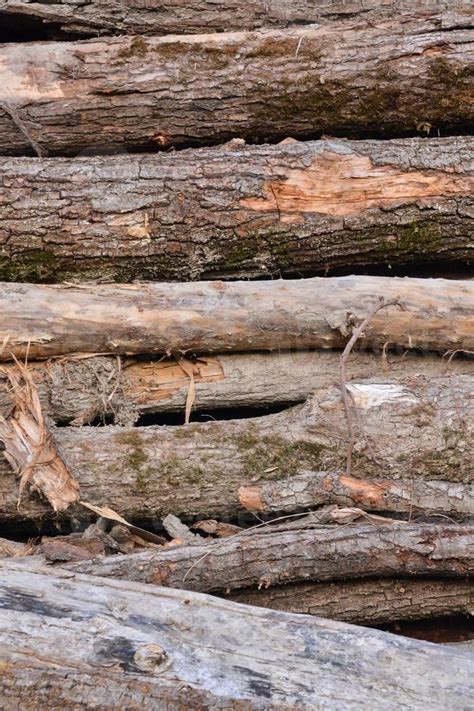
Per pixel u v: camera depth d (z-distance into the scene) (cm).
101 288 337
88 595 261
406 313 338
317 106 371
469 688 247
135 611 257
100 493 313
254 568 292
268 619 261
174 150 379
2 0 387
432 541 294
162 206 341
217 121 374
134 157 352
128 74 367
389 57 364
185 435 320
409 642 258
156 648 243
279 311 335
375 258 361
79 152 382
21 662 240
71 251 342
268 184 344
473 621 322
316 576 297
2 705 237
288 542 293
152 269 350
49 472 308
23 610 252
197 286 339
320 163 346
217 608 262
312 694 242
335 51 367
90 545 302
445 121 378
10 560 287
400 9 406
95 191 340
